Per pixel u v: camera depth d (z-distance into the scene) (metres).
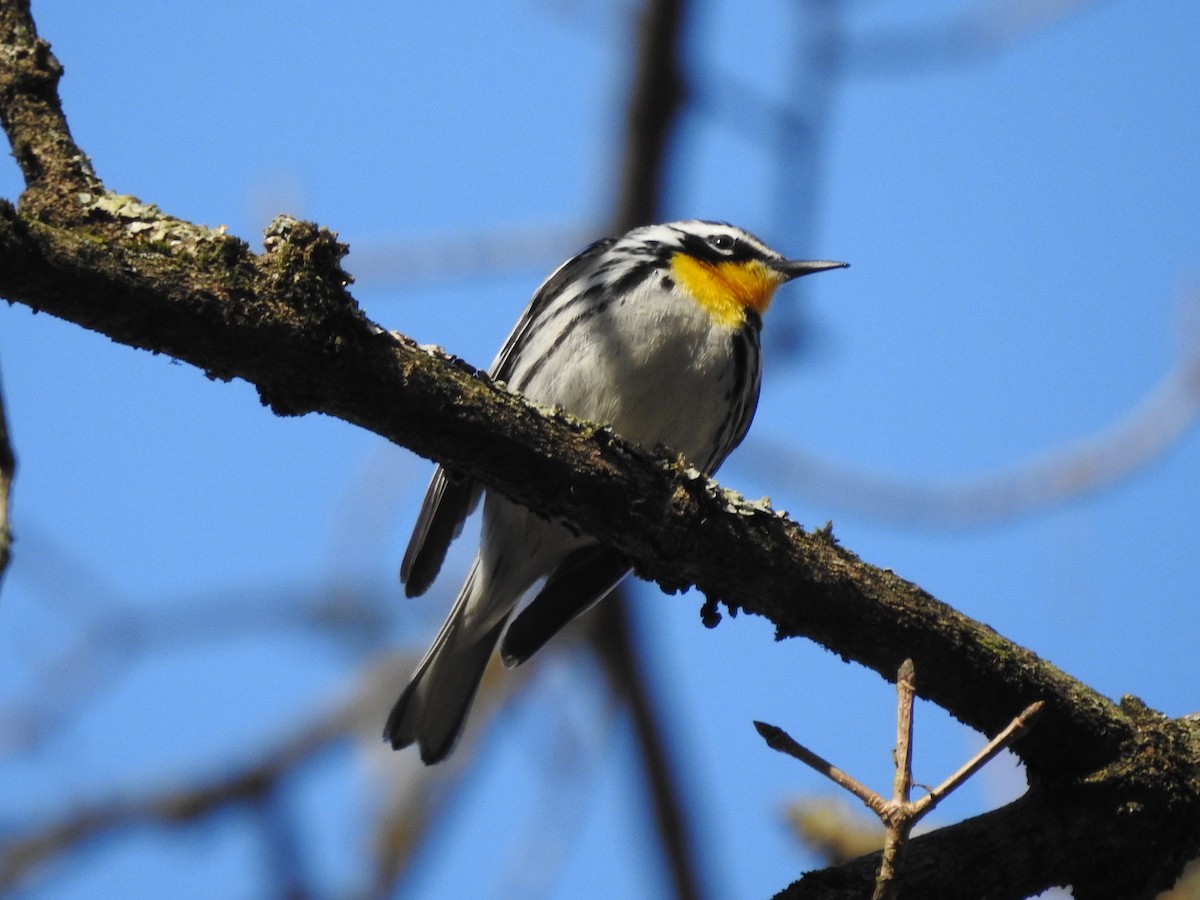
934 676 6.92
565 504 6.88
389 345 6.44
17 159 6.68
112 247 5.99
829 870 6.67
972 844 6.82
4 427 5.53
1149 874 6.86
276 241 6.28
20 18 7.02
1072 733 6.87
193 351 6.17
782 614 7.02
